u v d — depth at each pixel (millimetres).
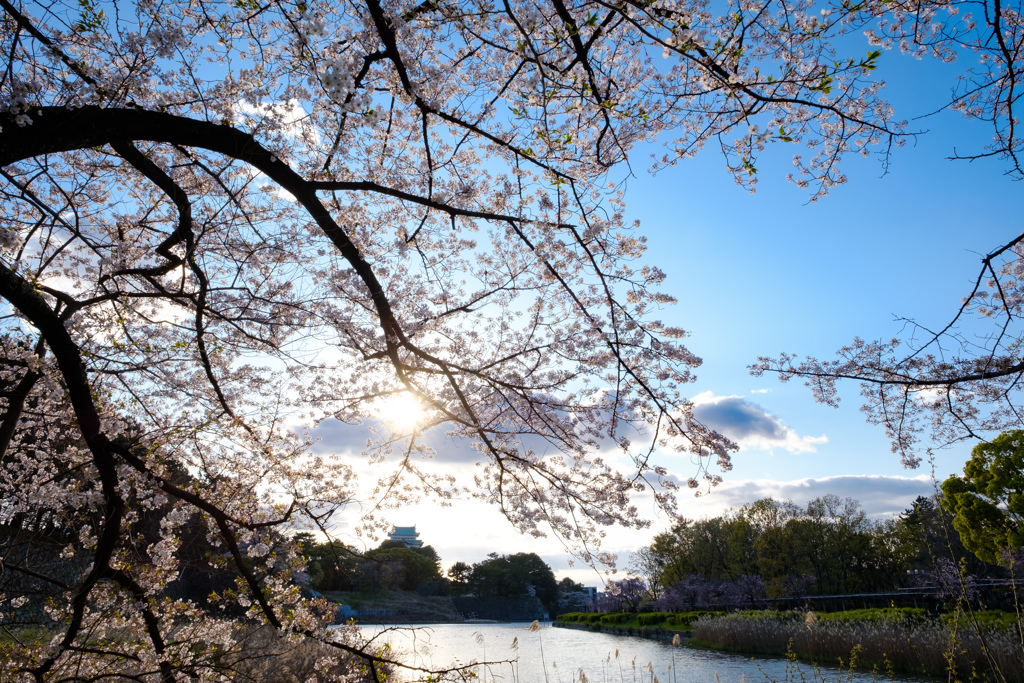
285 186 4508
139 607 4887
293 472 5910
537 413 5820
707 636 27266
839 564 40125
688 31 4375
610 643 30406
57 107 3832
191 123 4141
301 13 4129
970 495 18797
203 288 4777
